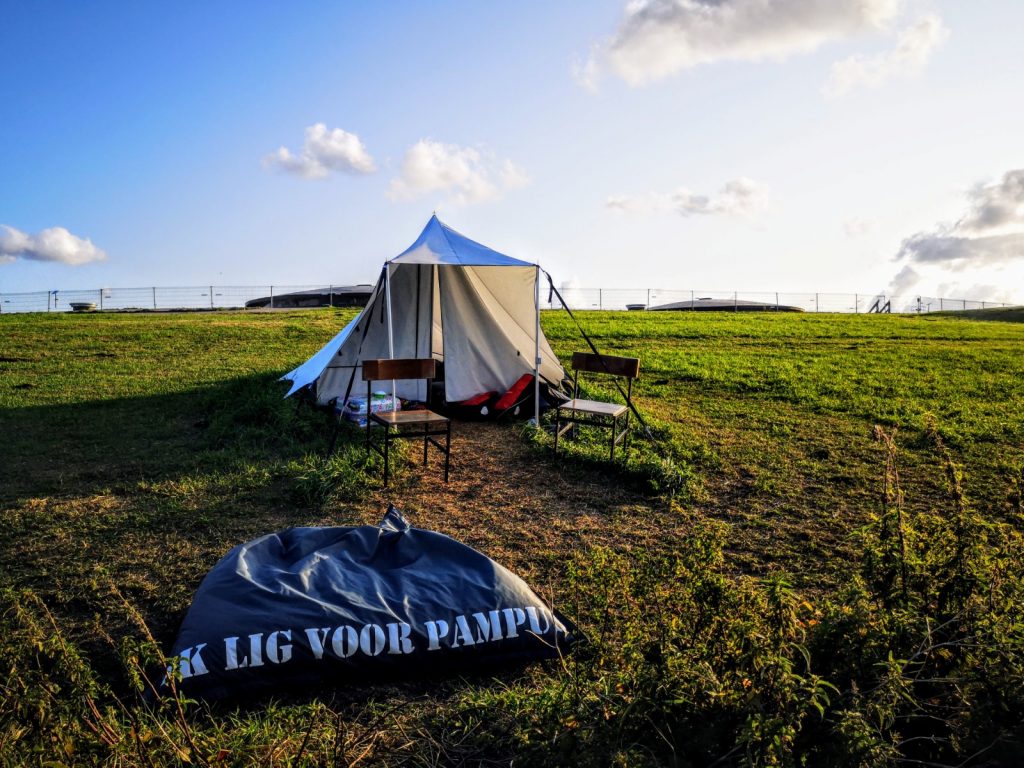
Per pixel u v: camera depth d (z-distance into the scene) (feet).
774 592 10.26
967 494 25.36
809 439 33.14
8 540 19.53
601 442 30.99
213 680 12.44
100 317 84.84
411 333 36.88
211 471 25.91
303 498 22.94
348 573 14.92
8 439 30.12
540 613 14.46
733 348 68.44
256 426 31.58
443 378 37.50
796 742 9.05
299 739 10.59
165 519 21.18
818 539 20.99
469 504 23.53
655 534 21.27
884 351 67.05
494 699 12.41
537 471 27.12
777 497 24.89
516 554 19.60
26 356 53.47
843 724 8.41
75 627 15.08
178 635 13.20
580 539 20.80
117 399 38.37
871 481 26.68
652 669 9.98
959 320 107.24
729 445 31.78
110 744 9.19
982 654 9.99
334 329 73.05
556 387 38.65
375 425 31.60
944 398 43.86
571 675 11.21
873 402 42.09
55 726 9.09
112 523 20.80
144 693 12.29
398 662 13.32
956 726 9.68
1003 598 10.73
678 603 11.11
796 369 54.65
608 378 49.14
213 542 19.71
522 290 35.99
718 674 10.11
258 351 58.44
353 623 13.46
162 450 28.73
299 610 13.52
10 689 9.42
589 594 14.94
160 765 9.33
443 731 11.75
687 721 9.61
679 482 25.13
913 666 10.34
